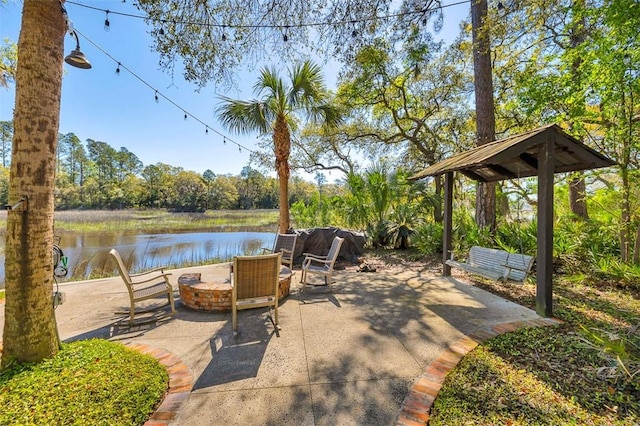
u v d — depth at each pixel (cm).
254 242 1399
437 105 1010
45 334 220
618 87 439
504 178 499
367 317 329
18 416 163
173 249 1169
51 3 207
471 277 510
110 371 211
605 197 589
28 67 200
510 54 808
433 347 257
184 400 189
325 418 173
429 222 820
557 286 442
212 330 298
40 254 214
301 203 1388
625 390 192
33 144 204
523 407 177
